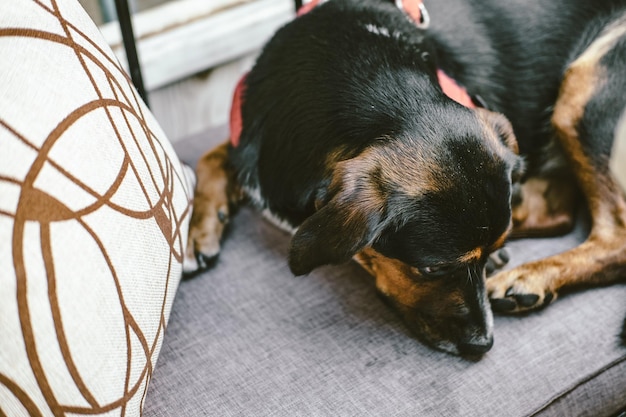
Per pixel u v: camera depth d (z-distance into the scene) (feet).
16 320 2.68
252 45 7.36
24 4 3.20
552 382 3.84
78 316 2.86
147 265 3.37
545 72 5.22
